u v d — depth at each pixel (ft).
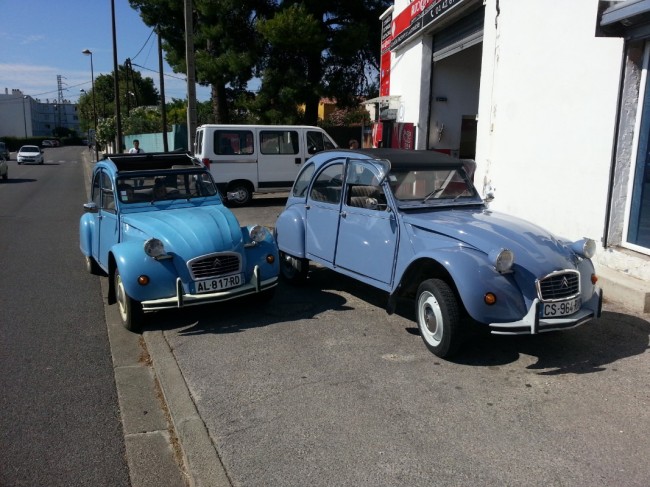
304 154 51.93
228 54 70.13
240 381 14.79
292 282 23.94
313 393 13.99
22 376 15.80
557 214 25.03
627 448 11.31
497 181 30.04
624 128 21.12
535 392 13.79
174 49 82.89
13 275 27.30
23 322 20.40
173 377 15.01
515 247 15.25
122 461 11.71
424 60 43.62
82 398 14.49
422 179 18.93
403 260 17.31
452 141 45.62
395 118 50.39
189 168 23.45
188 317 20.20
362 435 12.00
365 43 69.10
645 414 12.64
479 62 44.80
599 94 22.26
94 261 26.91
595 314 15.55
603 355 15.89
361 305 21.29
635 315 18.84
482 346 16.74
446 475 10.55
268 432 12.21
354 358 16.11
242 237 20.12
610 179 21.57
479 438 11.78
